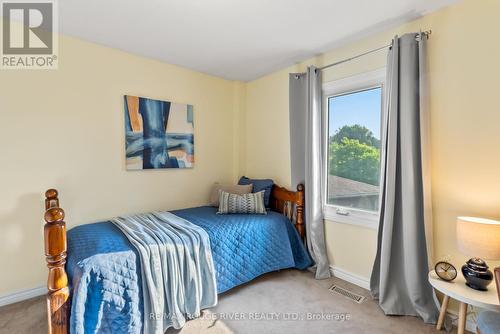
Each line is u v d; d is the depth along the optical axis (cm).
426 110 192
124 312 160
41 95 220
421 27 200
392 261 209
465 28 178
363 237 241
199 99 326
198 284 196
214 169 345
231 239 228
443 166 190
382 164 214
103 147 254
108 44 249
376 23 211
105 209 256
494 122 168
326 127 276
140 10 192
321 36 233
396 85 202
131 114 268
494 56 167
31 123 216
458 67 182
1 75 204
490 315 133
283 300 218
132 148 270
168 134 297
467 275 158
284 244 264
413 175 193
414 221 193
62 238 140
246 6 187
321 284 246
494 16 167
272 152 330
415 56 195
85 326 146
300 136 286
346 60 247
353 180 255
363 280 240
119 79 262
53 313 138
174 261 185
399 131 205
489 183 171
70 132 235
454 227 186
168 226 224
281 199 305
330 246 270
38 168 220
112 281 158
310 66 269
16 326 182
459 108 182
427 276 193
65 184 234
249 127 364
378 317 195
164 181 298
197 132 326
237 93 360
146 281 170
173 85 302
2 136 204
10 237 210
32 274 220
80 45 238
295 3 183
